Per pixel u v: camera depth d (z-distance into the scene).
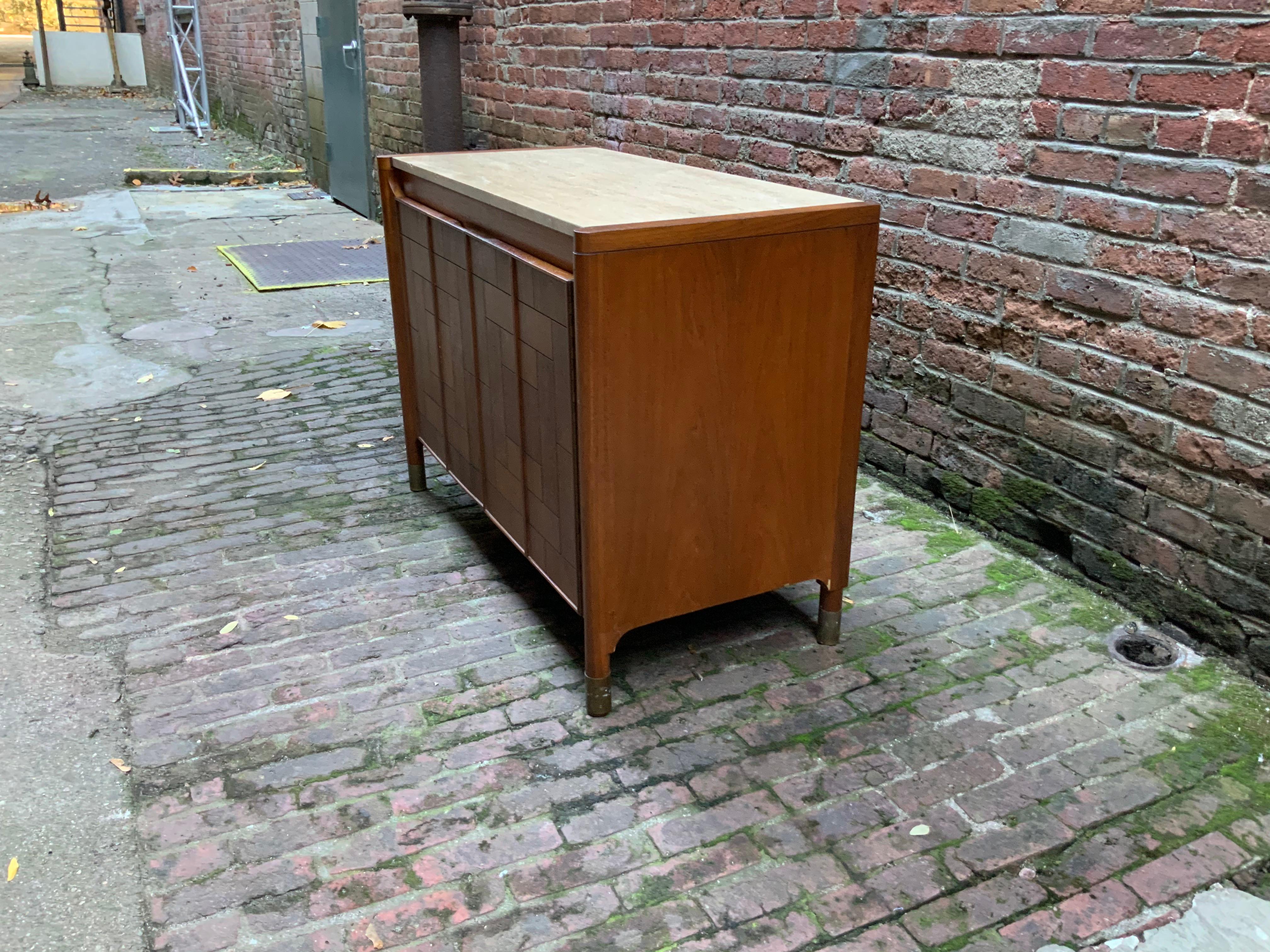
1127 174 2.63
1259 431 2.43
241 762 2.27
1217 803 2.16
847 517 2.62
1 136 14.99
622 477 2.25
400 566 3.14
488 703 2.49
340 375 4.88
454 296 2.88
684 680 2.60
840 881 1.96
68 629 2.78
